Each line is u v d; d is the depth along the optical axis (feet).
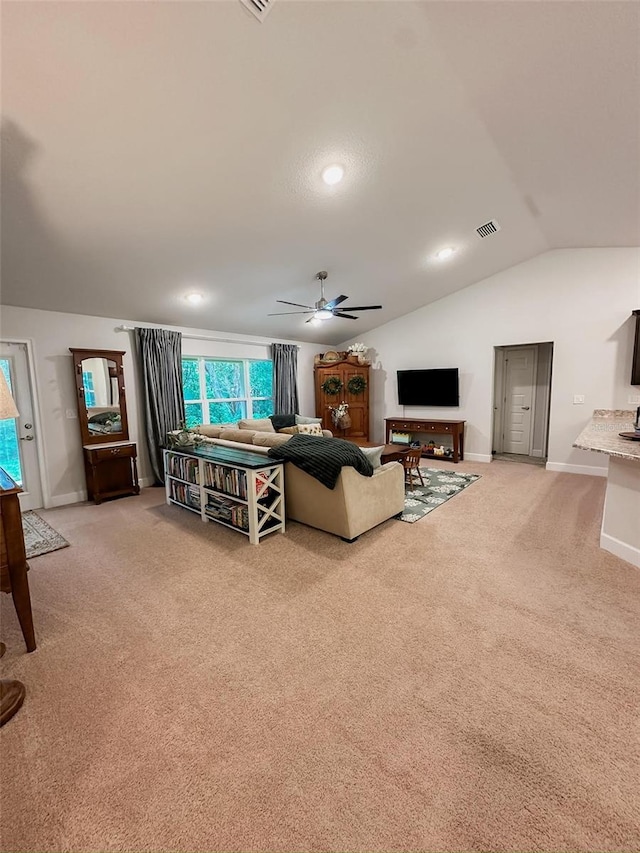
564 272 16.90
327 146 8.82
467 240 14.60
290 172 9.45
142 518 12.64
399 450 15.25
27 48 5.84
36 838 3.64
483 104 7.97
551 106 7.98
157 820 3.76
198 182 9.26
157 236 11.06
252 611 7.23
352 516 10.07
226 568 8.96
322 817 3.75
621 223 13.30
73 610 7.39
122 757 4.42
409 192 10.97
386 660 5.88
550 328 17.47
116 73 6.42
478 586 7.91
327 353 24.04
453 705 5.02
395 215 12.07
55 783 4.14
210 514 12.02
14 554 6.01
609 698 5.08
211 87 6.95
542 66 7.02
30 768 4.32
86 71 6.31
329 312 15.01
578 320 16.79
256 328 20.40
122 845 3.56
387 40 6.54
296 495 11.29
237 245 12.30
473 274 18.34
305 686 5.42
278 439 11.59
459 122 8.45
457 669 5.66
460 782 4.04
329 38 6.41
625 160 9.67
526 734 4.58
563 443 17.60
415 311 21.94
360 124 8.31
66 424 14.47
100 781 4.16
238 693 5.32
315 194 10.43
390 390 23.59
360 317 21.85
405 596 7.61
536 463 19.58
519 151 9.50
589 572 8.39
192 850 3.52
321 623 6.82
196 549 10.07
